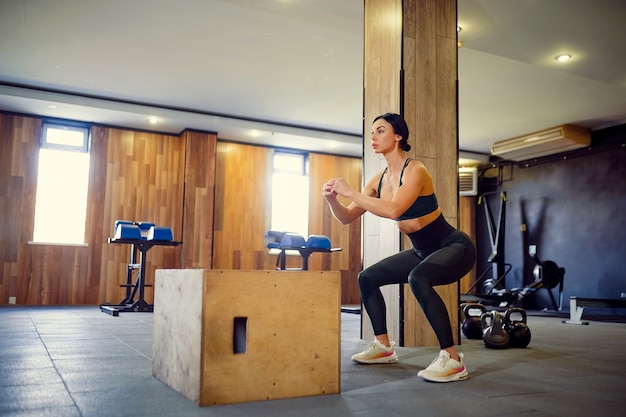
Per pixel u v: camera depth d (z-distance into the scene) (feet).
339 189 7.77
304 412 5.42
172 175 28.63
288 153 32.32
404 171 8.00
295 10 16.08
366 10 13.75
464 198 36.11
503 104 25.07
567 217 30.27
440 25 13.00
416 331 11.76
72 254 26.07
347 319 19.77
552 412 5.67
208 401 5.61
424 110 12.43
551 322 21.61
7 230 24.89
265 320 6.01
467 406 5.86
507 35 17.33
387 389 6.75
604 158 28.66
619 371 8.71
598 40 17.61
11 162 25.22
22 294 24.95
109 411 5.27
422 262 7.98
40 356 8.91
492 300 28.48
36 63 21.03
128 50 19.69
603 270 28.17
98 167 27.04
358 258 32.99
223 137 29.73
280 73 21.71
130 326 14.56
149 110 25.81
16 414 5.10
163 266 27.78
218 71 21.59
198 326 5.71
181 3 16.20
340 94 24.13
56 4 16.38
